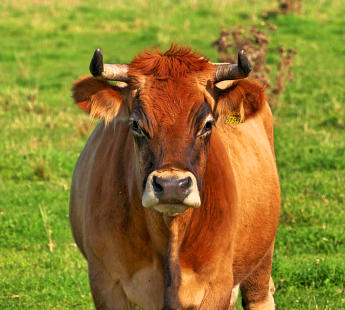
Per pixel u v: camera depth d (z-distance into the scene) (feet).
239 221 35.91
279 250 54.85
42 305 46.55
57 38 153.99
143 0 191.62
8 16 175.11
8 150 79.66
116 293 32.91
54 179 72.13
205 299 32.45
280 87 94.38
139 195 30.53
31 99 102.32
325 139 80.94
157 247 31.45
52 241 57.67
